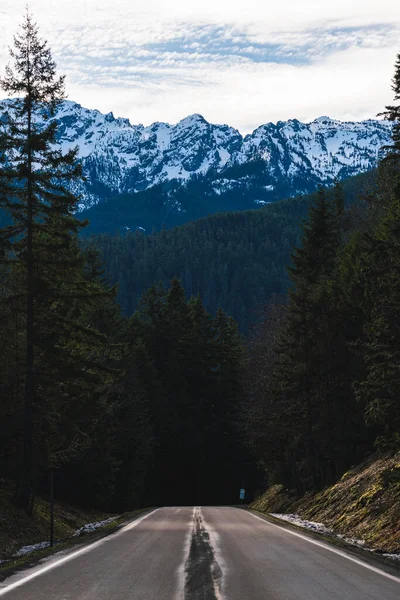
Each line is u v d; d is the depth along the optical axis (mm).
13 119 39031
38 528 36969
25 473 39281
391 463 41688
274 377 62531
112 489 67875
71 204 39250
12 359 41688
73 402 42125
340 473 57594
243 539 29875
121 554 23562
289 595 15477
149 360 106625
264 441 69625
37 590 15969
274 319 86938
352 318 57656
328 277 71562
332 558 22859
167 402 108750
